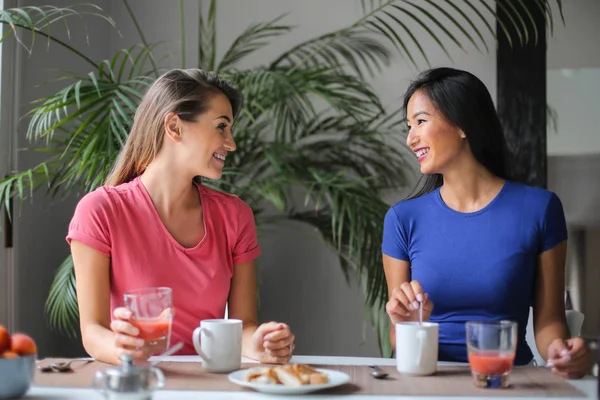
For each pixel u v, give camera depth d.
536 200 1.62
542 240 1.61
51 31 2.77
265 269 3.16
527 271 1.59
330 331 3.12
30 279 2.63
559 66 2.96
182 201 1.62
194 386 1.15
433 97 1.63
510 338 1.14
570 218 2.92
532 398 1.07
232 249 1.67
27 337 1.10
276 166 2.72
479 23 3.05
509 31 3.01
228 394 1.10
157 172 1.60
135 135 1.64
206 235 1.62
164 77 1.62
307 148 2.99
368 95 2.91
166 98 1.58
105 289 1.54
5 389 1.04
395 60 3.11
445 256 1.62
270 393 1.11
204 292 1.59
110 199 1.58
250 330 1.55
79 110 2.26
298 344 3.14
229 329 1.25
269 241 3.16
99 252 1.54
